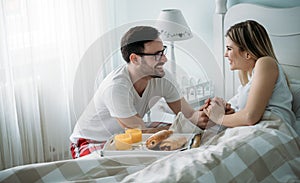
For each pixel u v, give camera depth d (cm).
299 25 240
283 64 252
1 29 266
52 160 304
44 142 301
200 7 295
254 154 171
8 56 270
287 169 177
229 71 280
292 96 223
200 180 150
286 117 208
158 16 311
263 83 204
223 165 160
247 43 221
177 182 147
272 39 254
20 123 285
